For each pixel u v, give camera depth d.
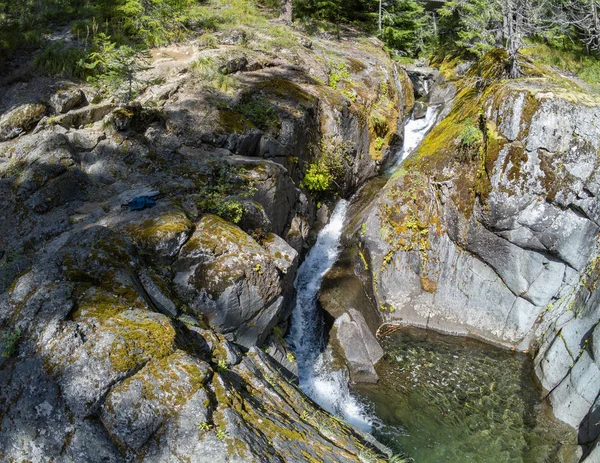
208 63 11.20
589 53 15.78
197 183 8.12
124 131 8.84
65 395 4.52
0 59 10.70
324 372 8.58
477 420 7.93
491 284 9.97
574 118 8.62
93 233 6.38
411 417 7.99
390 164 14.43
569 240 8.89
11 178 7.71
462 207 10.02
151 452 4.39
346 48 16.25
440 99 15.38
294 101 11.00
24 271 6.00
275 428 5.00
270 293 7.02
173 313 6.04
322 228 11.64
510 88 9.45
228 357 5.84
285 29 15.43
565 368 8.23
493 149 9.37
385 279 10.52
